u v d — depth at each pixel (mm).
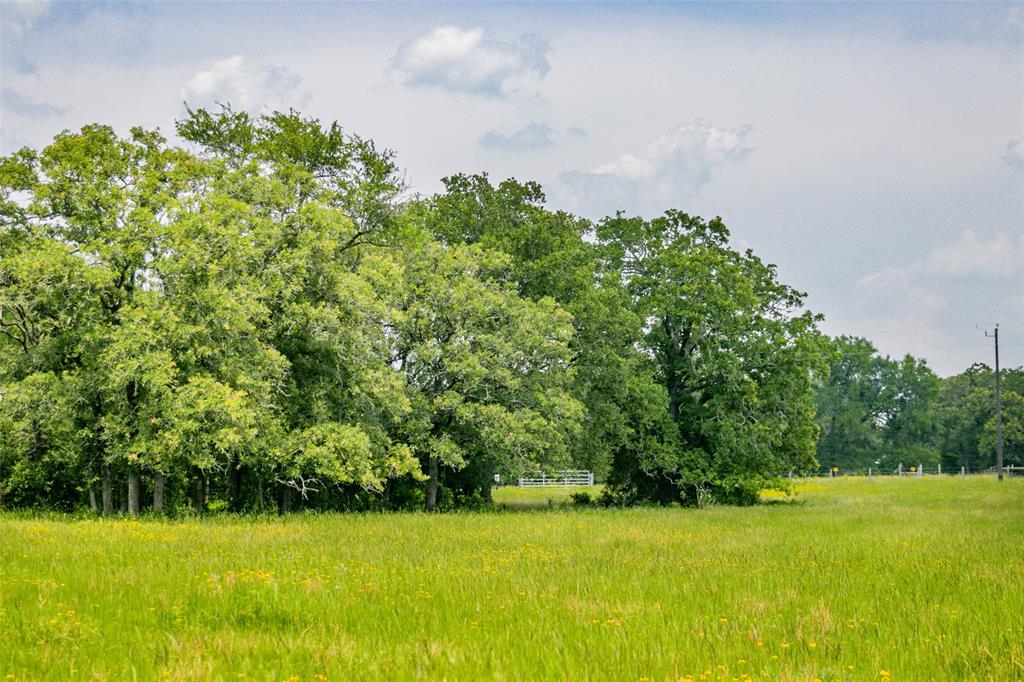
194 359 26797
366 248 36031
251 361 28094
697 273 45469
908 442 108438
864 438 107062
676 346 47188
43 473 29891
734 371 44156
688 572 14969
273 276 29516
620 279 46312
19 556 14273
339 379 32000
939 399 117688
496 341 36406
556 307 38812
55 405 26578
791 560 17047
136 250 27047
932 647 9156
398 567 14703
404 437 36750
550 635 9383
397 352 36844
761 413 46188
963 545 20203
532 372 38438
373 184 36125
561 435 37656
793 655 8891
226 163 34312
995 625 10422
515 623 10055
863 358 110000
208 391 25875
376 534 21344
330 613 10469
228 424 26281
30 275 26062
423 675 7758
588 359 41812
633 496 49125
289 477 32062
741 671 8289
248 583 11836
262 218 29875
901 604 11828
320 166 37656
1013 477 77000
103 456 28797
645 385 43250
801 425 48656
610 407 42438
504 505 45250
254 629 9508
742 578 14258
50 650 8141
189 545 17188
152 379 25328
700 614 10914
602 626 9836
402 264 36375
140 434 26562
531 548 18688
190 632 9258
